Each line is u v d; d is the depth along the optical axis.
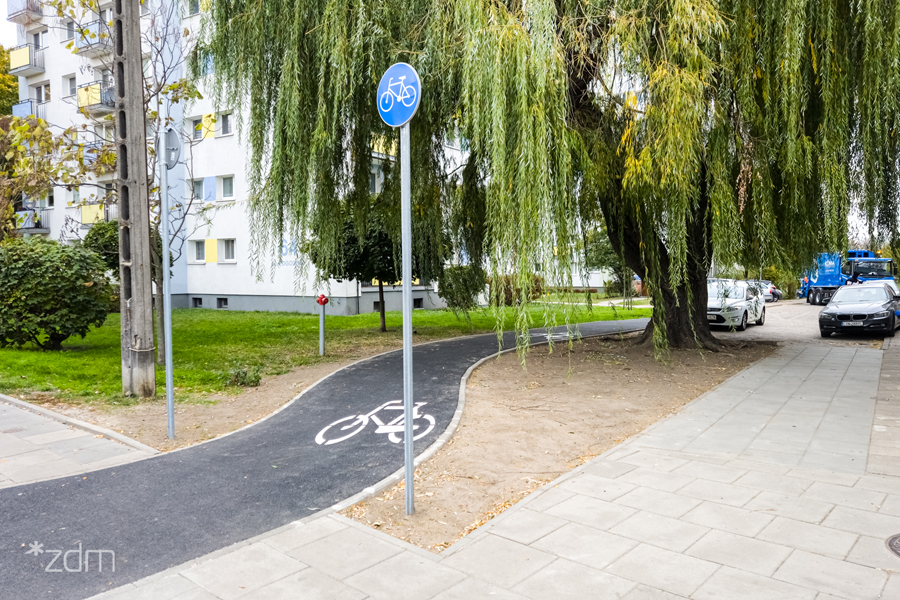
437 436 6.18
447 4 8.37
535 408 7.34
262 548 3.65
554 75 7.00
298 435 6.30
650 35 7.83
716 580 3.17
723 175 8.04
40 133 11.10
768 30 8.02
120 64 8.11
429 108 9.56
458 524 4.02
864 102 8.06
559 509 4.17
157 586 3.20
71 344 13.52
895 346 14.08
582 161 7.93
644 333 12.90
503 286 7.21
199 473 5.12
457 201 13.16
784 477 4.82
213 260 25.83
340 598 3.05
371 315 21.91
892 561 3.36
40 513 4.26
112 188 11.63
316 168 9.23
